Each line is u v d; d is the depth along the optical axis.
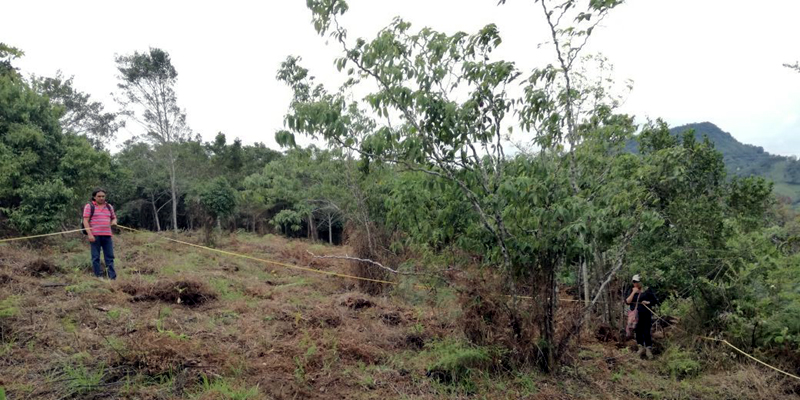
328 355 5.25
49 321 5.23
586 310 5.65
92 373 4.23
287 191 15.87
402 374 5.16
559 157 5.89
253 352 5.13
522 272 5.50
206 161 32.34
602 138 6.94
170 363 4.47
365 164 5.55
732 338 6.46
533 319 5.45
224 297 7.34
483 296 5.48
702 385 5.57
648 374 6.00
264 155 36.78
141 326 5.37
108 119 29.69
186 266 9.64
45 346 4.70
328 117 4.89
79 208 13.34
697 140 8.94
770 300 6.39
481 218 5.24
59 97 27.28
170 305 6.50
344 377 4.89
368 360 5.38
